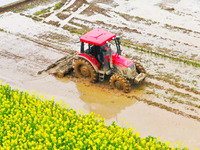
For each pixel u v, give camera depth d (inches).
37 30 1076.5
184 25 1045.8
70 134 537.0
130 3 1279.5
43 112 603.2
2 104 631.8
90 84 764.0
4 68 845.2
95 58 732.7
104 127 572.4
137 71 760.3
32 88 753.6
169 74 784.9
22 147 523.8
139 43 954.7
